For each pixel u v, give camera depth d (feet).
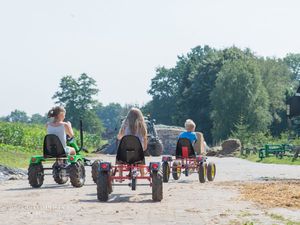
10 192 43.65
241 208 32.50
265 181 54.90
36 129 181.88
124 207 33.42
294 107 67.62
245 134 196.95
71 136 50.31
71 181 47.65
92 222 27.53
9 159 94.02
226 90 326.65
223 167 89.66
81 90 589.32
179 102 410.11
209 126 385.09
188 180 56.65
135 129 40.65
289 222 27.17
